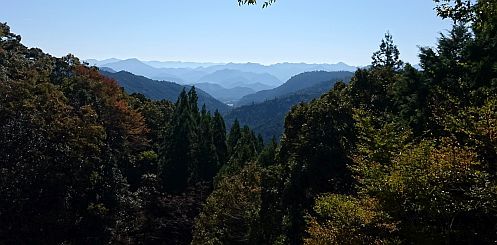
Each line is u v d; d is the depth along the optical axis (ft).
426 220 30.09
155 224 122.93
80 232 103.04
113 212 110.63
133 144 143.33
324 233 36.63
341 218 34.63
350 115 66.44
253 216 75.36
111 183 113.50
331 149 63.57
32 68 123.65
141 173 138.72
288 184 65.57
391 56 87.30
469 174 28.63
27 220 96.27
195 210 128.26
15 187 96.07
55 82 134.51
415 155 30.55
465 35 56.65
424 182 29.09
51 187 100.83
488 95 38.09
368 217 31.99
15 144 100.07
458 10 28.73
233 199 85.30
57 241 98.48
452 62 53.78
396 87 61.98
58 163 103.35
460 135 36.47
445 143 34.45
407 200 29.53
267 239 68.85
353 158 48.34
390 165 34.37
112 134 132.36
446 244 29.12
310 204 61.52
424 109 50.47
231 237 84.17
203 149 144.66
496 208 27.35
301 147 67.00
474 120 33.83
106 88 138.51
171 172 134.21
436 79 54.90
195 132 145.38
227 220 85.30
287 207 64.59
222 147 160.97
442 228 29.71
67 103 118.52
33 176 98.48
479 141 29.48
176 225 124.06
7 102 103.65
